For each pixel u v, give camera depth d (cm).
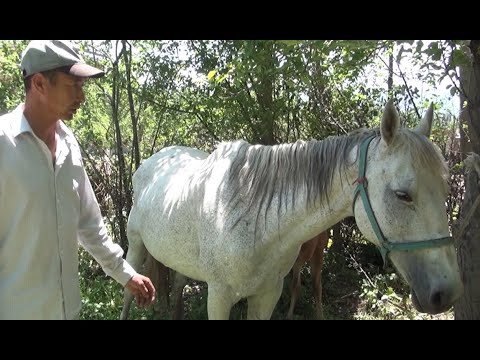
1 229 167
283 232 236
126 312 365
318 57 277
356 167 207
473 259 263
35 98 170
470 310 267
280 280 261
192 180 287
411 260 187
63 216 178
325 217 222
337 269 513
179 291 383
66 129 190
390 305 414
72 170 185
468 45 236
